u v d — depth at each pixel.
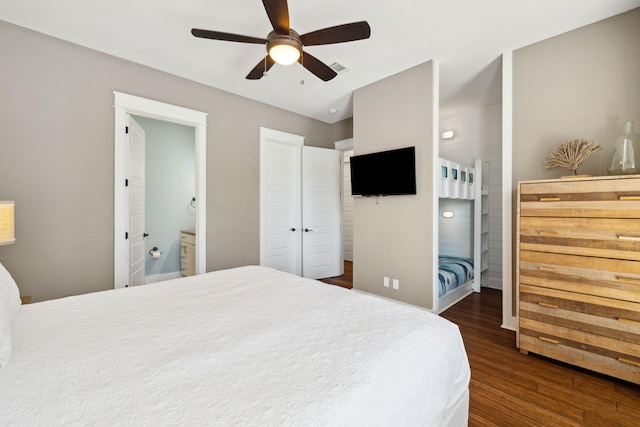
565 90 2.37
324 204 4.57
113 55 2.70
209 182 3.41
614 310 1.85
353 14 2.15
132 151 3.03
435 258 2.90
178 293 1.68
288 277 2.05
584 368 2.04
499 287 4.11
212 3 2.03
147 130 4.24
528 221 2.22
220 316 1.33
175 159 4.52
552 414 1.61
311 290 1.74
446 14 2.15
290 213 4.32
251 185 3.80
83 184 2.55
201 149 3.32
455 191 3.55
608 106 2.18
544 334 2.14
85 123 2.56
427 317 1.35
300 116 4.40
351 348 1.03
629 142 1.96
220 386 0.81
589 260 1.94
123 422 0.67
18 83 2.26
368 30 1.72
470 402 1.71
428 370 1.02
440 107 4.20
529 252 2.22
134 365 0.91
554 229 2.09
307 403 0.74
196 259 3.36
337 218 4.72
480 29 2.34
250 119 3.79
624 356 1.81
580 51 2.30
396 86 3.13
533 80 2.52
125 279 2.79
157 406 0.72
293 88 3.47
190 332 1.16
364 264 3.51
